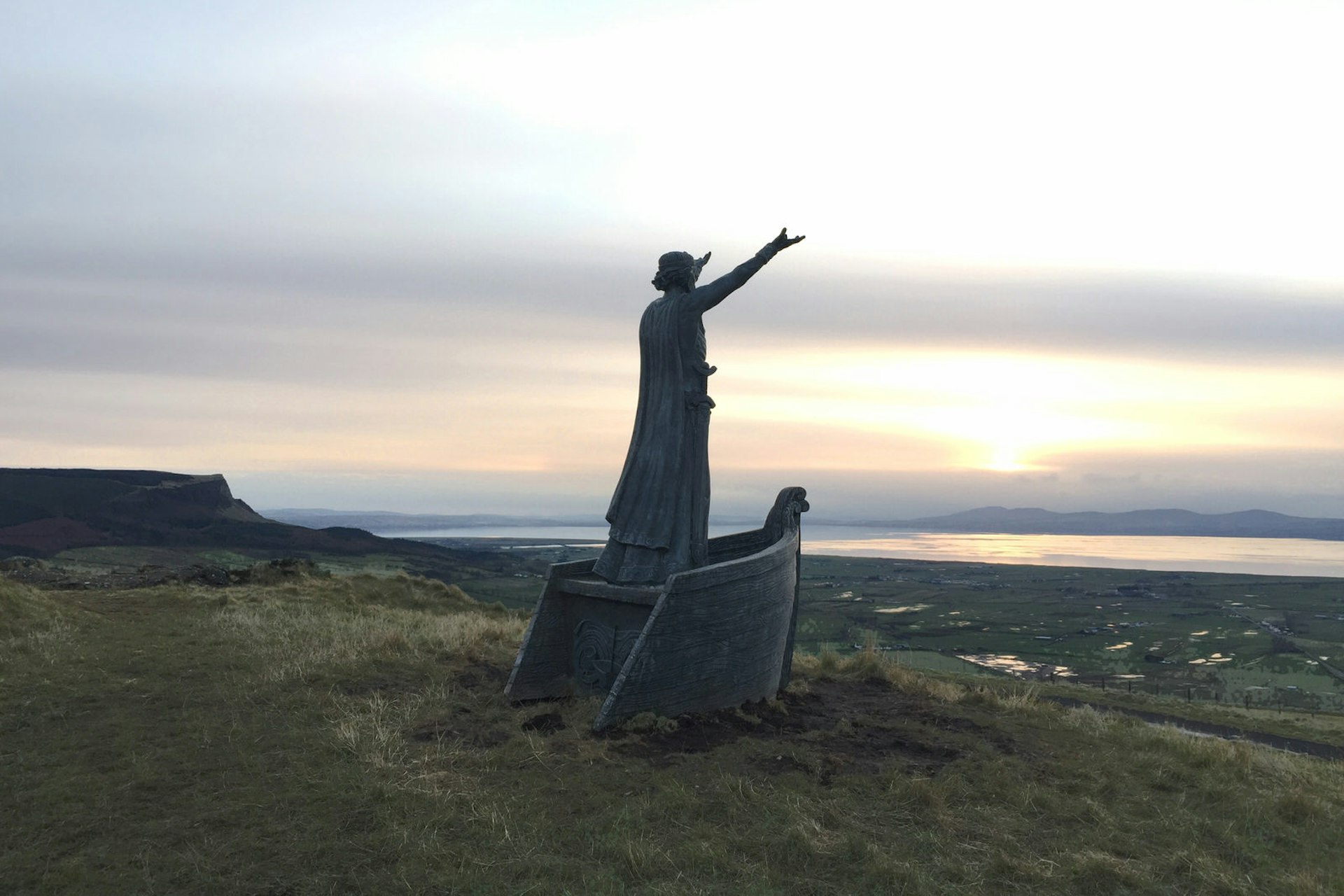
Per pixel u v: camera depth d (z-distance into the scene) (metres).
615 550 13.98
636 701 11.90
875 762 11.16
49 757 10.35
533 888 7.57
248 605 21.75
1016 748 12.25
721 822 9.10
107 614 19.52
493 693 13.63
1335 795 11.52
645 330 14.20
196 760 10.32
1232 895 8.23
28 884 7.51
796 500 15.77
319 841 8.34
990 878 8.29
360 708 12.49
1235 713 27.75
